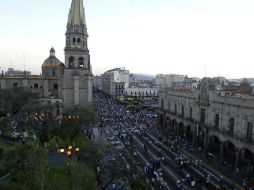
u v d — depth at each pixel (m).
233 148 57.72
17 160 27.98
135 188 35.47
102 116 101.12
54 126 60.47
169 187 40.50
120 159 42.00
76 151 41.41
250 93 66.19
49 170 34.22
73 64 87.12
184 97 73.81
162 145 65.06
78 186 31.22
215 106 58.78
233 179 44.28
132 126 86.44
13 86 99.25
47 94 99.25
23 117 73.12
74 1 86.00
